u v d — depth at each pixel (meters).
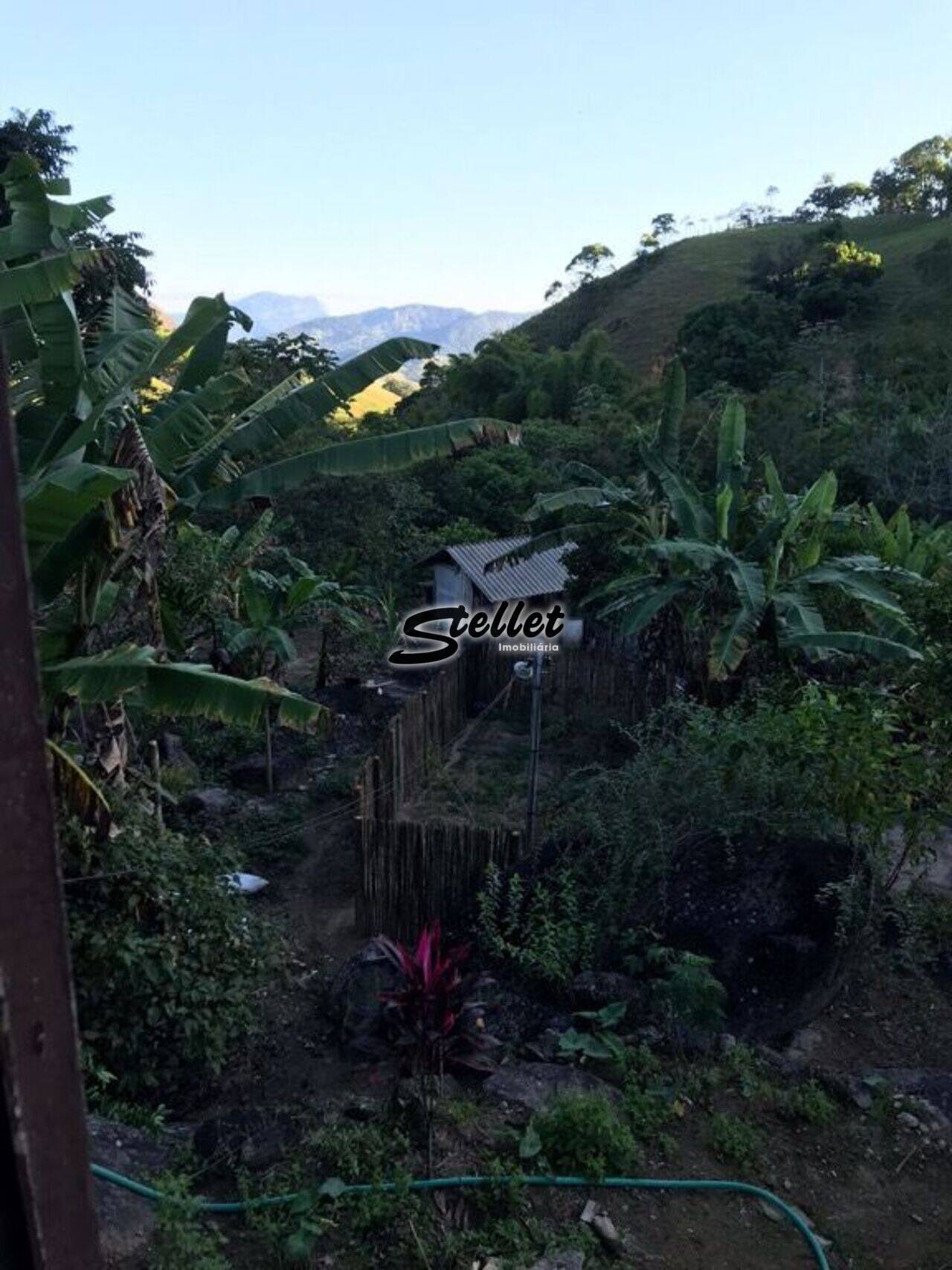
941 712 8.23
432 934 5.36
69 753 6.84
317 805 11.63
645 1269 4.38
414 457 7.25
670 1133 5.33
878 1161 5.27
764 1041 6.59
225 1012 6.11
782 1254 4.57
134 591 7.47
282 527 17.77
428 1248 4.30
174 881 6.44
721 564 12.08
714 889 7.22
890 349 41.59
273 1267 4.21
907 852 7.24
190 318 7.07
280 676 14.24
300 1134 5.01
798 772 7.32
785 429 27.92
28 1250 1.72
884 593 11.52
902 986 7.36
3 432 1.65
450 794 12.28
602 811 7.86
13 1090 1.63
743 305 47.12
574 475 15.39
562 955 6.98
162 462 7.18
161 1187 4.32
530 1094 5.38
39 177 6.64
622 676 14.50
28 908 1.78
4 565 1.68
